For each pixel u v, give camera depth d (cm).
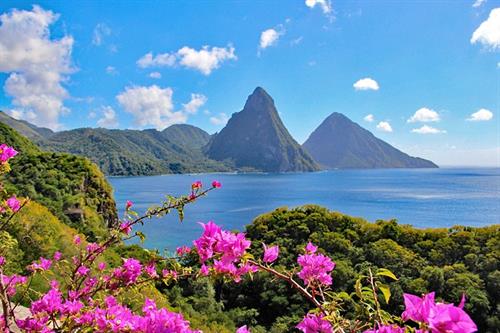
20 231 700
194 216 7144
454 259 2223
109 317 194
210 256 161
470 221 6406
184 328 172
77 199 2697
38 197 2548
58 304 233
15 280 290
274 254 201
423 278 1994
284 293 1858
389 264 2127
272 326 1691
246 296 1947
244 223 6338
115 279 289
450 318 89
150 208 289
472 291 1809
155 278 290
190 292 1688
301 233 2617
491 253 2084
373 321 151
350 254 2277
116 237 295
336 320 158
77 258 319
